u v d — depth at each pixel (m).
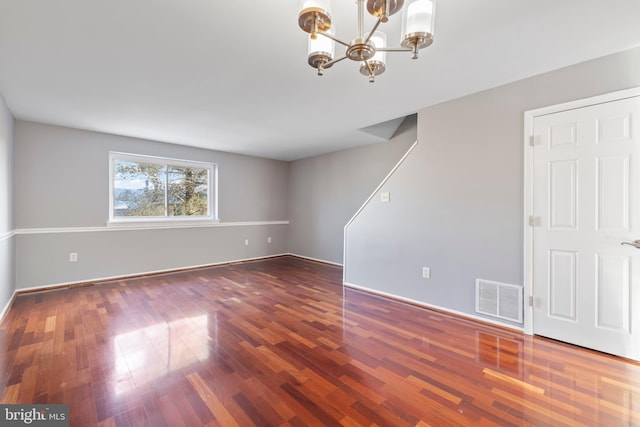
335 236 5.53
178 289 3.80
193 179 5.18
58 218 3.82
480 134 2.75
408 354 2.16
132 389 1.73
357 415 1.52
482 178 2.74
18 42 1.89
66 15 1.63
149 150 4.56
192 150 5.05
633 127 2.04
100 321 2.73
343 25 1.75
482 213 2.74
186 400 1.63
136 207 4.54
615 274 2.11
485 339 2.40
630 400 1.65
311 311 3.03
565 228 2.31
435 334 2.49
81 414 1.52
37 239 3.68
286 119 3.55
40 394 1.67
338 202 5.49
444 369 1.96
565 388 1.75
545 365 2.01
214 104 3.03
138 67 2.24
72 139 3.91
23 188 3.57
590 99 2.19
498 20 1.70
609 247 2.13
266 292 3.70
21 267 3.57
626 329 2.07
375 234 3.67
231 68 2.27
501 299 2.62
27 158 3.59
